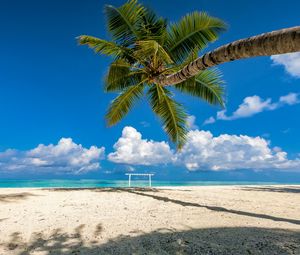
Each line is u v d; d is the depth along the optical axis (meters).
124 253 4.41
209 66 6.02
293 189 20.22
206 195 13.06
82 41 11.02
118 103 14.42
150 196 12.11
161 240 5.05
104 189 15.97
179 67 11.50
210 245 4.73
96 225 6.20
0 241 5.01
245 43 4.85
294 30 4.02
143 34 12.03
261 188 20.41
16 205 8.90
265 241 4.93
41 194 12.46
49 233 5.53
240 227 6.04
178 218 7.01
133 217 7.12
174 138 14.98
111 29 12.09
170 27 11.80
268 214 7.82
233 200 11.18
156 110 14.88
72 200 10.41
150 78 12.08
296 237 5.22
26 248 4.66
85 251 4.51
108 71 13.34
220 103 13.83
